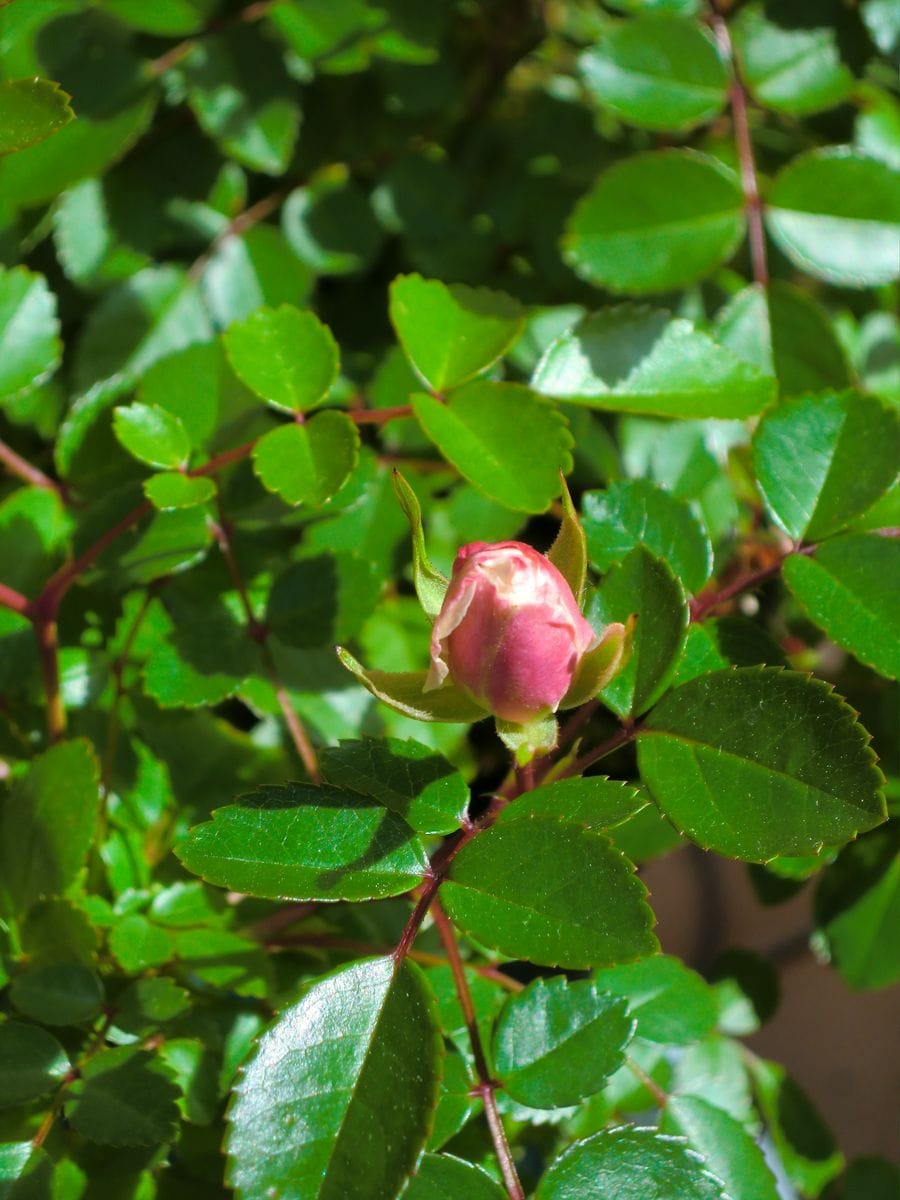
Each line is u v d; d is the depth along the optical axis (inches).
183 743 17.8
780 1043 36.3
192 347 18.2
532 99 23.0
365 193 21.2
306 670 17.9
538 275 21.8
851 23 19.4
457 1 21.3
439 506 19.3
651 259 18.8
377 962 15.0
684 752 15.4
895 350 21.5
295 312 16.8
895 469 16.4
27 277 17.7
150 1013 16.1
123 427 16.6
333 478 16.1
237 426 18.0
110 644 18.0
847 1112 35.0
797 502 16.4
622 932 14.7
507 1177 15.2
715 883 30.1
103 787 17.3
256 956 16.5
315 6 19.4
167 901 16.8
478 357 16.7
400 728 18.4
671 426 18.8
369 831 15.2
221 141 19.3
